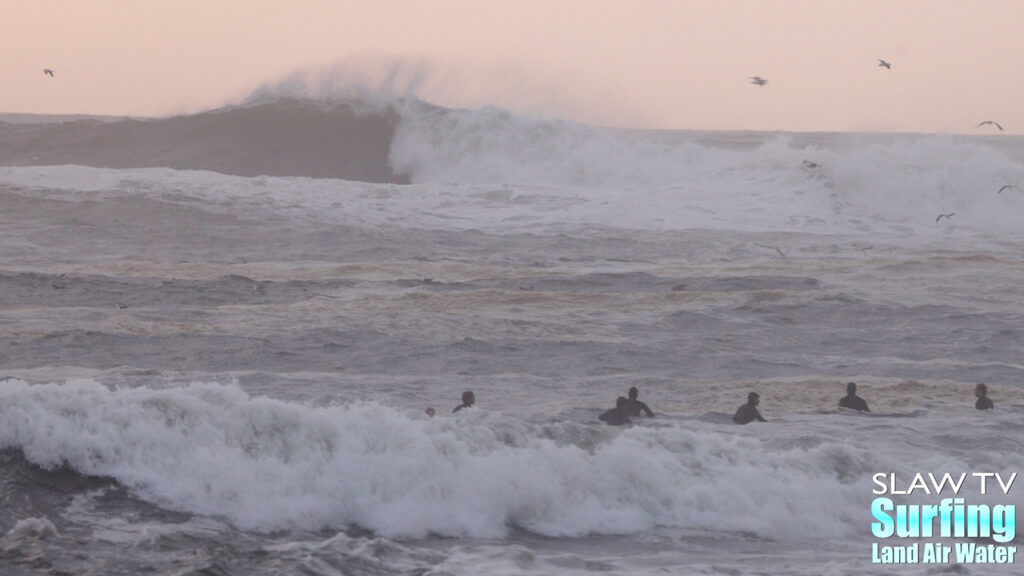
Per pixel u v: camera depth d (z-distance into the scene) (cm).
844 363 7794
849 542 3866
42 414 3628
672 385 6712
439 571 3153
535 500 3809
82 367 6594
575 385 6662
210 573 2983
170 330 7738
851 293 10231
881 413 5984
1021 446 5241
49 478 3497
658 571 3359
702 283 10600
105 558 3036
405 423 3972
